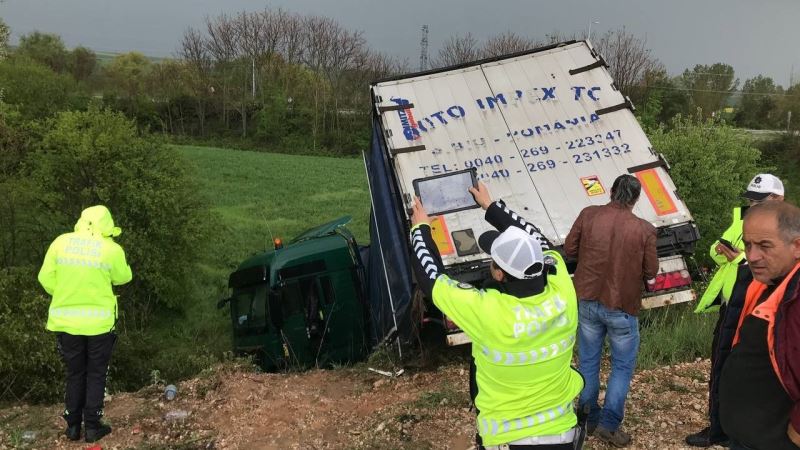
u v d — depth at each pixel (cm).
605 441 455
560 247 713
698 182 1265
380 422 521
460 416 517
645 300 733
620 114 810
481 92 840
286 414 559
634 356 452
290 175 3325
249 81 6081
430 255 307
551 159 779
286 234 2078
